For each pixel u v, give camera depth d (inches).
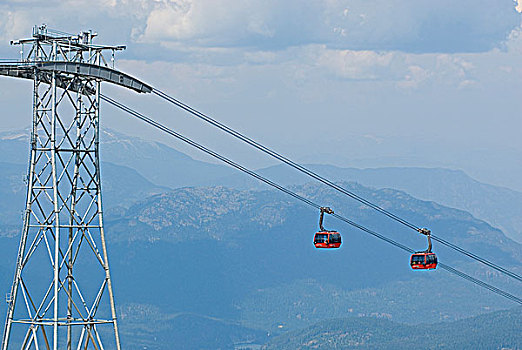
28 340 7091.5
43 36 7066.9
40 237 7130.9
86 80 7258.9
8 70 7096.5
